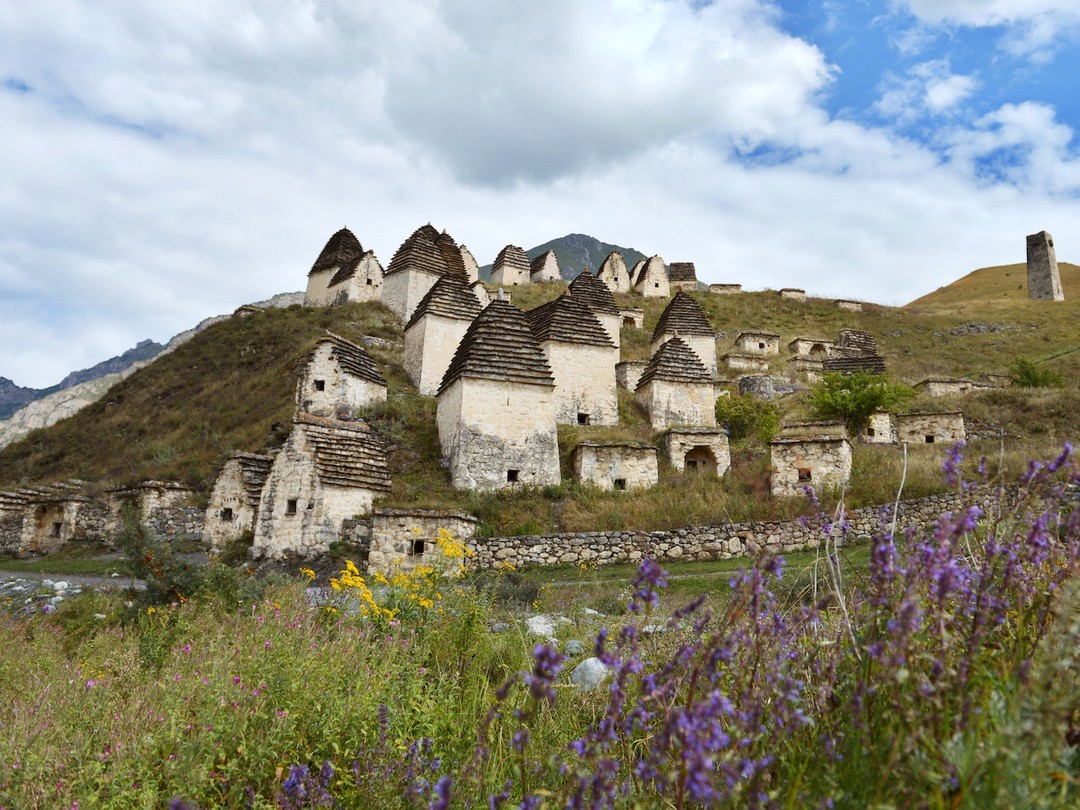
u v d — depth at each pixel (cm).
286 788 424
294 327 5022
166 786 458
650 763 339
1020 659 306
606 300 4416
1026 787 239
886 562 329
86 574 2203
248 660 587
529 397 2612
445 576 1096
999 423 3303
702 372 3316
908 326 6812
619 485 2494
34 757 454
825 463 2178
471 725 559
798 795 291
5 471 4212
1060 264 10169
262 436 3222
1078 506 343
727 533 1889
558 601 1334
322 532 2047
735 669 362
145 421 4306
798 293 7812
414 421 2848
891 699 291
